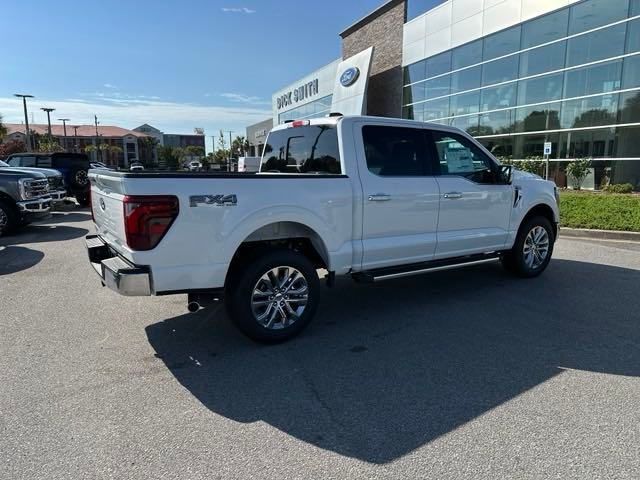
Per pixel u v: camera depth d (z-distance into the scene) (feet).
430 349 13.58
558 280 20.97
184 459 8.66
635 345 13.70
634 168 50.49
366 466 8.42
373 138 15.81
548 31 58.44
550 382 11.48
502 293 19.03
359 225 15.29
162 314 16.84
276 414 10.21
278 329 14.02
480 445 8.96
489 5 66.59
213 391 11.23
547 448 8.83
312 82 119.14
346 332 15.01
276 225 14.17
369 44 95.35
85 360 12.97
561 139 58.23
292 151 17.75
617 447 8.83
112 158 351.46
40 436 9.34
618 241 30.78
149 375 12.08
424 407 10.41
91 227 39.24
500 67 65.77
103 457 8.70
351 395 11.01
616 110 51.67
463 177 17.99
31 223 37.37
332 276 15.17
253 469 8.36
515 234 20.10
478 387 11.29
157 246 11.94
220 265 12.79
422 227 16.85
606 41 51.98
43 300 18.42
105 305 17.84
